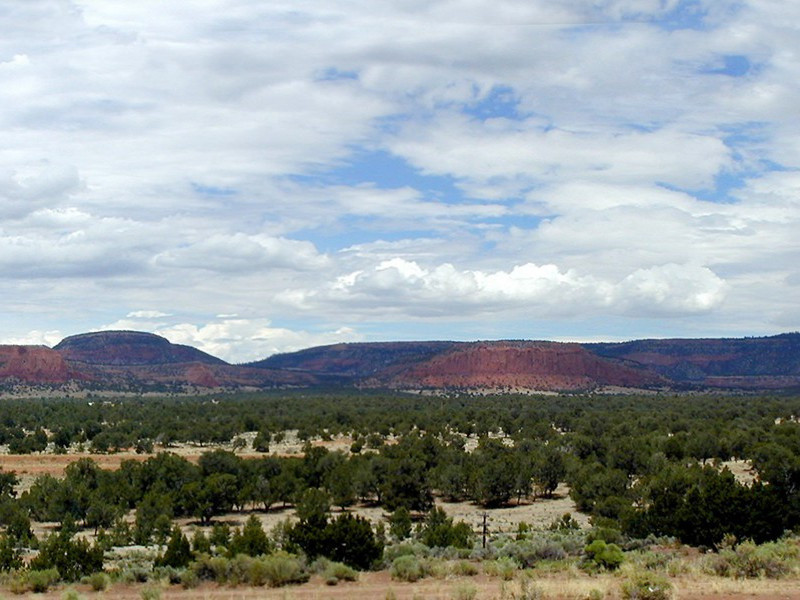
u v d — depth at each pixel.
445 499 97.88
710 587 27.69
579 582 28.97
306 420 172.50
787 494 49.72
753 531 40.66
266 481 91.56
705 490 42.97
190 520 84.44
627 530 47.38
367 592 30.50
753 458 93.06
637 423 146.12
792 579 29.31
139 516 78.88
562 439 131.38
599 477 87.56
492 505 92.75
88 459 100.50
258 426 164.50
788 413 173.75
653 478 76.50
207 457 97.44
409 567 35.12
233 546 41.59
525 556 38.22
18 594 32.78
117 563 47.19
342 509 90.06
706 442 109.12
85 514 80.12
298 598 29.31
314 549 38.31
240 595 30.53
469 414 188.62
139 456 125.00
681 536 42.00
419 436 142.12
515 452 111.81
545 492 101.56
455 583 32.12
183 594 31.14
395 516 70.69
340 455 102.69
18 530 66.06
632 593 26.20
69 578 37.22
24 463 116.12
